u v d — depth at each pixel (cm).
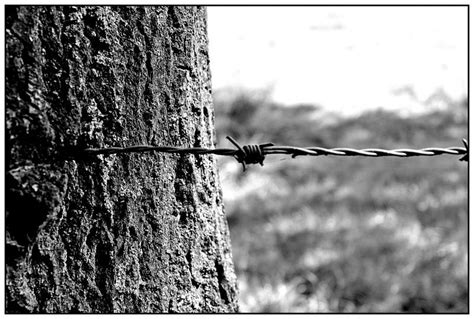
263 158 113
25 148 96
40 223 96
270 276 388
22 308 100
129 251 112
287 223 441
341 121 636
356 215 448
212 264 130
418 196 463
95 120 104
